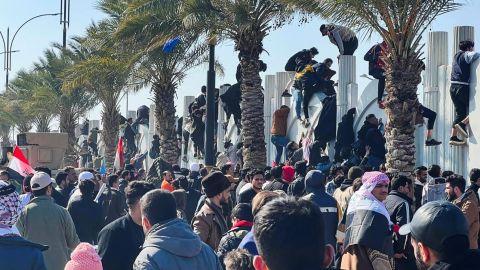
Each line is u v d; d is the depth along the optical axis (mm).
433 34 17750
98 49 27141
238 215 6602
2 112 50406
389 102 15031
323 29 21547
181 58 26109
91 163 38594
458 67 15984
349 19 15219
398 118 14938
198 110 28281
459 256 3635
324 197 9070
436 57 17734
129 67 25109
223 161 25359
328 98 21594
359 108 20156
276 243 2820
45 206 8188
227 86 28547
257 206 5152
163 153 27875
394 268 7859
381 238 7207
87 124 50062
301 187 10727
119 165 22656
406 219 8375
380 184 7496
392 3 14617
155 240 5191
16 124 51125
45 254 8094
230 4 20078
